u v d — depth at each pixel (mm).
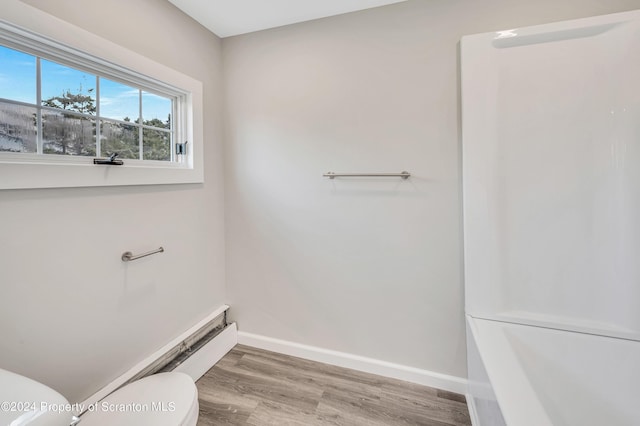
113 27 1344
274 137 1992
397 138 1708
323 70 1845
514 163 1452
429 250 1689
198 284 1929
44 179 1097
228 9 1727
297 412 1525
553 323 1406
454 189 1624
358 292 1854
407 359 1770
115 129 1451
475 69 1479
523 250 1456
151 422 940
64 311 1198
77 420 725
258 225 2076
